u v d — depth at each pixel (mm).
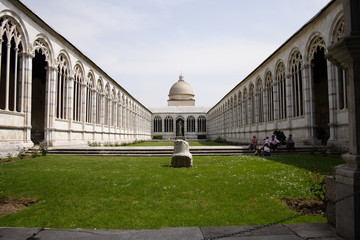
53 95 24359
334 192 5133
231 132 53188
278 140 24359
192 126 86625
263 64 33688
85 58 31312
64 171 12812
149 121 84312
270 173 12047
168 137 85375
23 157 18281
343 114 19062
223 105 61469
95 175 11664
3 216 6406
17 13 19203
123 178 10945
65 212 6633
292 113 26797
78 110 30359
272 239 4566
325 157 18219
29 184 9797
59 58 25688
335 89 20156
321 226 5184
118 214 6461
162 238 4625
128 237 4672
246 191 8703
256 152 21062
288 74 27219
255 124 37500
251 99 40219
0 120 17750
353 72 4566
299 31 24141
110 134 41469
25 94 20547
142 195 8250
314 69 32188
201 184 9758
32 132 34812
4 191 8742
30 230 4984
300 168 13273
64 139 26781
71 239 4586
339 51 4734
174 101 96000
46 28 22938
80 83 30906
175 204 7285
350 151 4707
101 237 4676
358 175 4320
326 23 20578
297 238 4617
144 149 22953
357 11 4625
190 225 5758
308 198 7855
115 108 44500
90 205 7203
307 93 23797
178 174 11953
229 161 17156
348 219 4449
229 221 5980
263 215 6383
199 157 20125
